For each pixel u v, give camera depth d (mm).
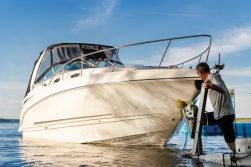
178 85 7812
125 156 6348
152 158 6020
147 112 8234
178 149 7836
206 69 5621
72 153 6906
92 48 10648
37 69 11195
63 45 10641
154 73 7848
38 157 6270
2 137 13625
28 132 11320
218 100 5402
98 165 5180
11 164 5383
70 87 8898
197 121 5973
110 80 8195
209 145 9422
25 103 11531
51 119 9859
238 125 15453
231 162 5121
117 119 8531
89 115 8828
